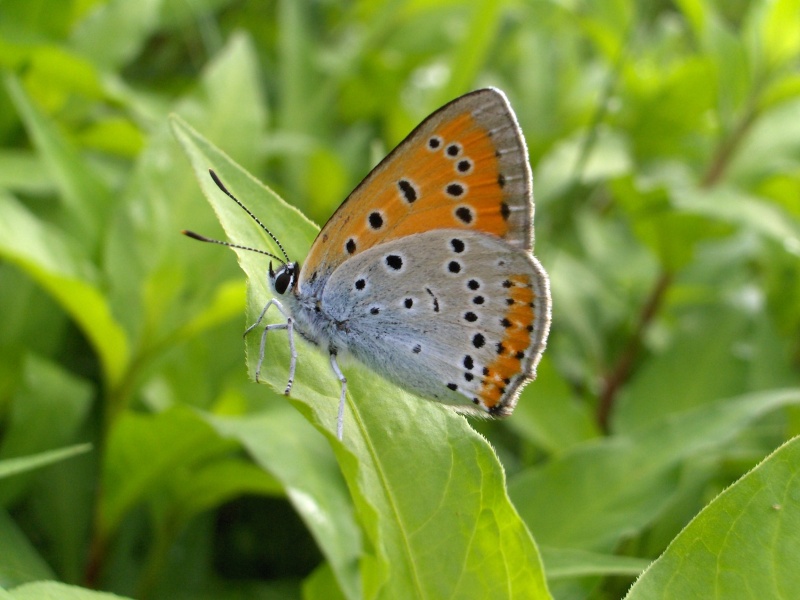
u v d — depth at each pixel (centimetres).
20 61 13
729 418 11
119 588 12
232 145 13
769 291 16
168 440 11
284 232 10
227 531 14
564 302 15
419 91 18
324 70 17
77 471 13
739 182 15
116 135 14
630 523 11
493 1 15
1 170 13
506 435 15
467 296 10
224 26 18
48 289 12
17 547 11
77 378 14
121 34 14
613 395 15
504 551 9
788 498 9
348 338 10
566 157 15
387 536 9
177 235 12
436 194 10
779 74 15
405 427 9
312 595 11
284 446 11
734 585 9
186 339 12
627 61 16
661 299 15
